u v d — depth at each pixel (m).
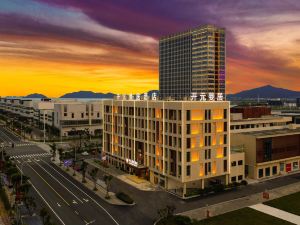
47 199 91.69
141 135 115.50
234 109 174.00
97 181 108.75
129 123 123.12
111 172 123.38
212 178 107.12
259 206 86.44
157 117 106.31
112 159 136.38
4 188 99.69
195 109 96.94
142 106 114.50
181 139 94.81
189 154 95.94
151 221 76.62
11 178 92.44
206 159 99.75
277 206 86.44
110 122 137.12
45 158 150.12
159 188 103.00
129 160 119.19
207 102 99.62
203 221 76.00
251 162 115.69
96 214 80.69
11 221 74.56
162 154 103.62
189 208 85.06
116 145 132.62
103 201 90.44
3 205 85.69
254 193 98.06
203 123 98.81
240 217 78.62
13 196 92.38
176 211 82.81
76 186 105.00
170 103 99.44
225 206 86.56
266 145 117.38
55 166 134.00
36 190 99.94
